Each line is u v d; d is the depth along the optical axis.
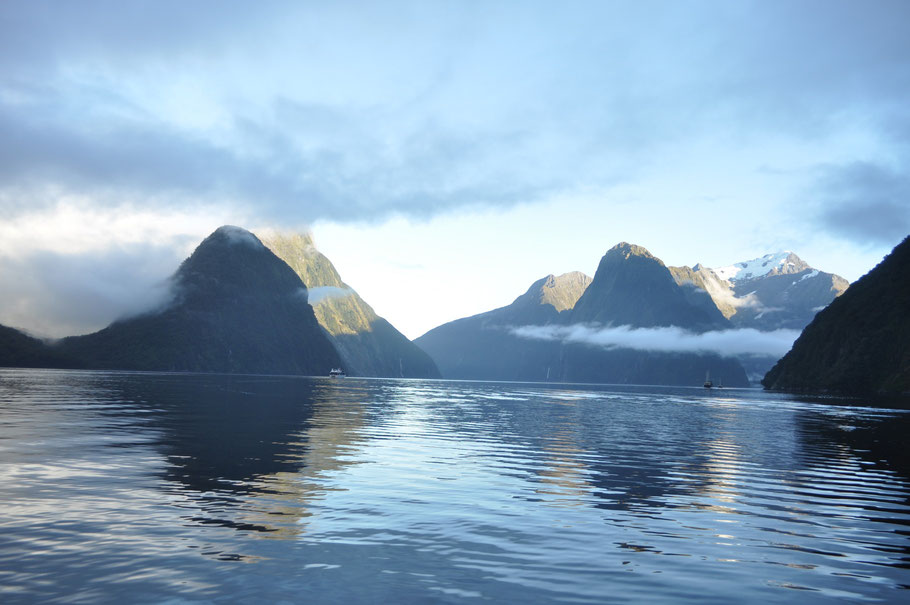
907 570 11.32
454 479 19.39
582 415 58.97
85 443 24.52
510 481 19.39
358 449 26.11
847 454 30.02
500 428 40.53
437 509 15.04
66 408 42.81
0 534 11.73
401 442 29.56
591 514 15.12
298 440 28.36
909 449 32.72
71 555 10.64
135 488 16.16
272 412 46.12
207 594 9.07
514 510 15.25
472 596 9.36
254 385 112.06
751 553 12.17
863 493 19.28
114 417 36.88
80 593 8.98
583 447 30.19
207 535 12.07
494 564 10.98
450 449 27.48
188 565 10.30
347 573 10.19
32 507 13.84
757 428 46.56
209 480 17.62
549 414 59.19
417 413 54.22
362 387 141.62
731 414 67.44
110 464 19.78
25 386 78.69
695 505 16.69
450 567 10.71
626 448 30.25
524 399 101.19
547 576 10.43
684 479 21.00
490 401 88.56
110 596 8.89
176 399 58.78
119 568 10.06
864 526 14.73
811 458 28.12
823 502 17.64
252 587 9.40
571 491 18.08
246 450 24.19
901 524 15.02
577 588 9.90
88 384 92.19
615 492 18.17
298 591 9.30
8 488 15.69
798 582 10.52
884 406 90.38
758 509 16.41
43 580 9.45
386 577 10.06
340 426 36.91
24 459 20.22
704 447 31.84
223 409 47.31
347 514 14.22
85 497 14.95
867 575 10.98
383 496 16.31
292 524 13.13
